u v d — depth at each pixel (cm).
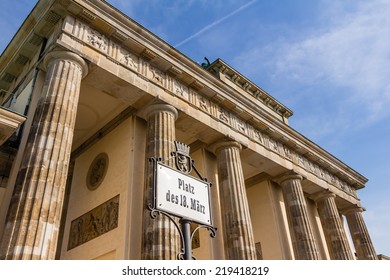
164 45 2906
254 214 4294
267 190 4269
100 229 2747
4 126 1992
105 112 3244
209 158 3556
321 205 4569
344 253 4147
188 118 3006
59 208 1802
